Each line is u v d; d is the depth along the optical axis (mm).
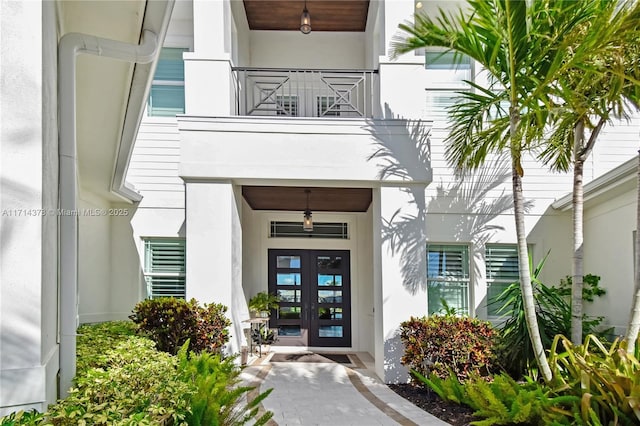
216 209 6617
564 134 6484
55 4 3531
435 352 5840
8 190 2625
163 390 3051
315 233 10438
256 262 10211
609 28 4184
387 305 6703
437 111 8969
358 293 10273
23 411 2404
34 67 2723
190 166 6613
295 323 10281
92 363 3824
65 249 3582
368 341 9930
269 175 6691
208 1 6938
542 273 8672
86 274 7742
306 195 8828
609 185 7273
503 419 4137
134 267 8531
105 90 5234
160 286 8703
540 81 4781
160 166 8734
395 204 6875
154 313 5859
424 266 6777
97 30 4641
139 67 4867
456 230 8719
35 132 2707
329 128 6809
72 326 3551
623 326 7273
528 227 8789
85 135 6020
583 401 3846
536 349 4859
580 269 5477
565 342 4836
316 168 6746
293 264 10391
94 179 7238
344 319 10305
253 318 9180
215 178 6645
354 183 6965
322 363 7992
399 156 6840
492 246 8844
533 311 4918
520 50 4668
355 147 6816
